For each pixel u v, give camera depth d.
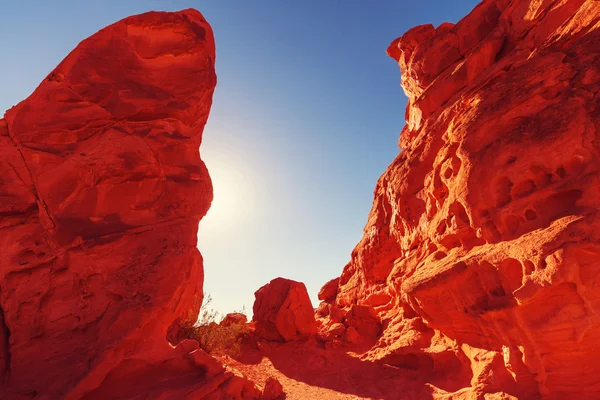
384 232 17.94
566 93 9.23
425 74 18.69
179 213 10.27
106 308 8.76
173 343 12.27
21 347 8.54
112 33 11.02
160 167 10.47
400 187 15.66
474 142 10.36
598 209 7.41
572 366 7.60
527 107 9.77
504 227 9.01
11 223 9.48
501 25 15.73
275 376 12.49
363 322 15.67
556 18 13.16
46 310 8.87
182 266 9.42
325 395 10.52
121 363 8.34
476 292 9.17
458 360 10.30
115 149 10.09
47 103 10.10
